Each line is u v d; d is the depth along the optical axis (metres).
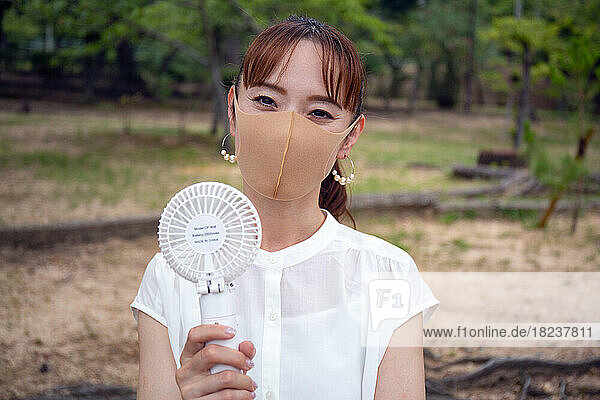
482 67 32.25
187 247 1.10
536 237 8.70
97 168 13.30
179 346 1.23
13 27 29.02
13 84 29.25
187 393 1.03
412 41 31.83
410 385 1.23
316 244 1.30
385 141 21.28
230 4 15.93
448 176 13.81
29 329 5.09
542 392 4.12
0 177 11.59
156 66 32.16
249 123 1.22
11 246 7.32
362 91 1.31
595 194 11.84
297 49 1.23
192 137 18.77
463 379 4.20
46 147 15.84
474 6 30.50
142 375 1.24
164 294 1.26
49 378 4.31
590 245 8.30
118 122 22.42
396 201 9.88
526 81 18.31
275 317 1.26
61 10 15.76
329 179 1.57
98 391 4.05
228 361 1.03
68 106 26.81
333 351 1.25
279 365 1.24
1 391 4.08
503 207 10.03
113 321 5.37
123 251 7.46
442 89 36.78
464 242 8.33
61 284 6.26
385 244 1.34
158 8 16.92
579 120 8.90
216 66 18.17
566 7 18.39
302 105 1.23
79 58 29.34
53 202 9.73
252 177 1.25
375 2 30.62
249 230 1.11
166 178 12.46
